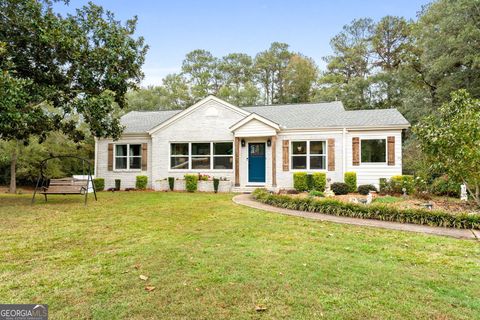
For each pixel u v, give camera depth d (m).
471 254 4.66
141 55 12.45
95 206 9.45
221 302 2.97
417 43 23.69
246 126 14.36
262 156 14.88
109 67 11.20
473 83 18.91
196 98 36.34
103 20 11.27
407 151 16.72
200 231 6.00
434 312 2.81
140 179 15.59
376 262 4.21
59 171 21.09
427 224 6.82
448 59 18.61
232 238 5.45
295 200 8.80
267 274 3.69
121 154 16.62
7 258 4.29
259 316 2.71
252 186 14.55
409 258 4.43
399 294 3.19
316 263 4.11
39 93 9.95
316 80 37.75
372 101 29.23
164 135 15.76
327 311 2.81
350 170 13.61
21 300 3.02
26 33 10.07
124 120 18.31
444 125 8.77
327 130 13.95
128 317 2.69
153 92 35.50
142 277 3.56
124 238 5.44
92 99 10.52
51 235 5.65
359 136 13.59
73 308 2.85
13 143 17.09
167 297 3.07
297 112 16.55
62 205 9.69
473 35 17.31
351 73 35.25
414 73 25.98
